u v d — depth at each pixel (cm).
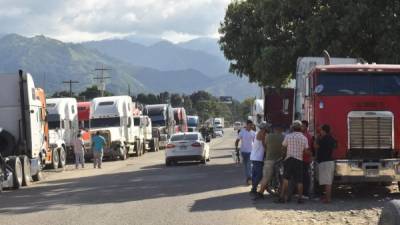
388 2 2436
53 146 3206
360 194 1670
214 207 1434
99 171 2966
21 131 2319
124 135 4275
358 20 2417
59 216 1361
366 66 1584
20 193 1970
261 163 1631
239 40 3306
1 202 1706
